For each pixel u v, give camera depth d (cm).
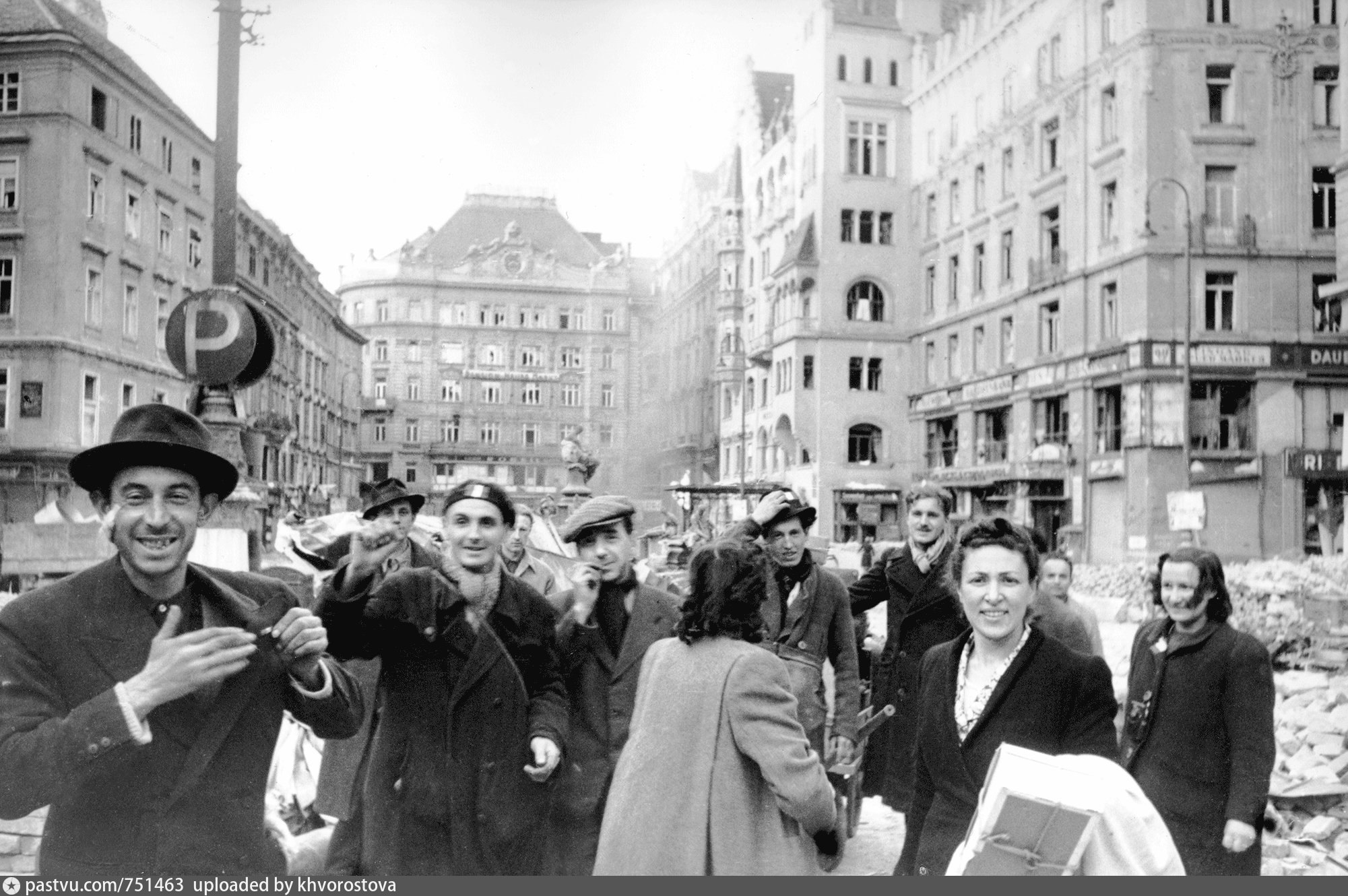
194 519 254
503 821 312
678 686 271
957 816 298
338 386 2664
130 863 243
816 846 271
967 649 317
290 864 398
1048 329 2920
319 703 266
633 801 263
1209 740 361
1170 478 2438
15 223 2558
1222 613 368
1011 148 3067
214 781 252
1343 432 2464
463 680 312
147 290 2962
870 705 553
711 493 1986
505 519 339
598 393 2530
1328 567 1477
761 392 3556
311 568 669
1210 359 2466
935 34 3612
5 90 2562
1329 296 2008
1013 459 2992
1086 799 234
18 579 1412
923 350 3566
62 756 215
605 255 2617
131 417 249
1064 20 2819
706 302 3553
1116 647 1276
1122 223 2603
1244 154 2525
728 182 3716
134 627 250
